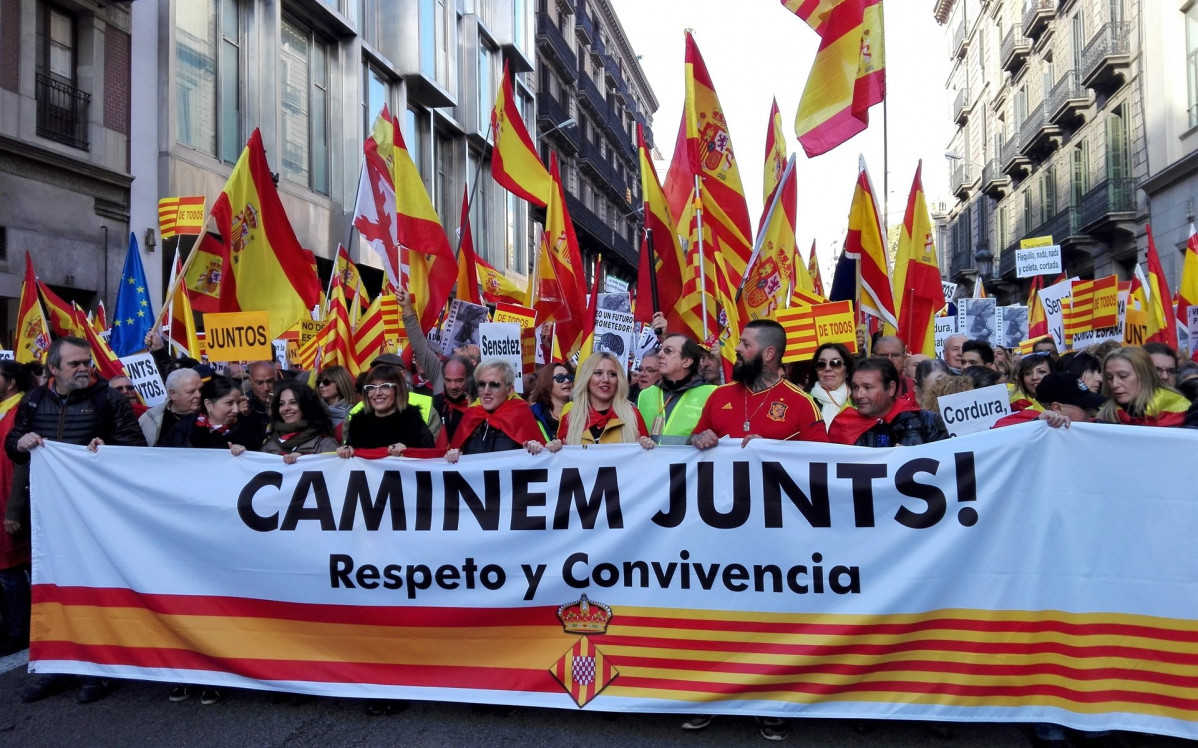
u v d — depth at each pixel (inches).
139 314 339.9
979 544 146.0
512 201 1258.6
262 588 165.0
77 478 172.7
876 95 245.6
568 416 186.9
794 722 154.9
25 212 489.1
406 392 184.2
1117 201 912.3
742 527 152.7
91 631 169.2
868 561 148.7
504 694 155.6
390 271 284.7
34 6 498.3
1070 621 142.5
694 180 258.8
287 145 717.3
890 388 166.1
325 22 761.0
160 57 577.9
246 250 267.9
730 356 257.0
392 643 160.9
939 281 326.0
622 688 153.1
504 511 160.4
